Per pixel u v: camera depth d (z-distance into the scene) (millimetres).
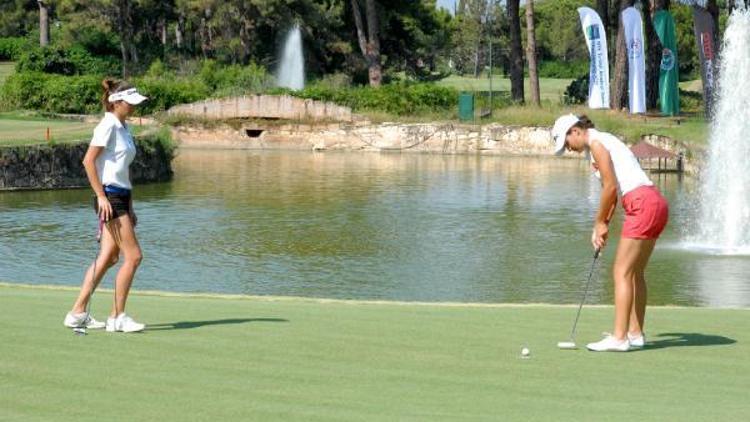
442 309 18672
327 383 12672
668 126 82875
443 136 93625
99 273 15695
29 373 12883
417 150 94250
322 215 50906
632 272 14844
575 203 56406
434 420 11000
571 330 16438
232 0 119000
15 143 63000
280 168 77188
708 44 81500
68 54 123562
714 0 94688
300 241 42594
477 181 68500
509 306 19172
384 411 11383
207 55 130625
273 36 124312
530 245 41688
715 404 11898
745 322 17656
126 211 15539
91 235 43688
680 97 103062
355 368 13500
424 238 43531
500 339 15578
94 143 15250
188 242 41969
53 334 15234
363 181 68000
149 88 99250
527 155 90938
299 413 11250
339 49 124875
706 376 13430
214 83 108625
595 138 14859
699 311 18969
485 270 36000
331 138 96500
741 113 50812
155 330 15797
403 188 63875
